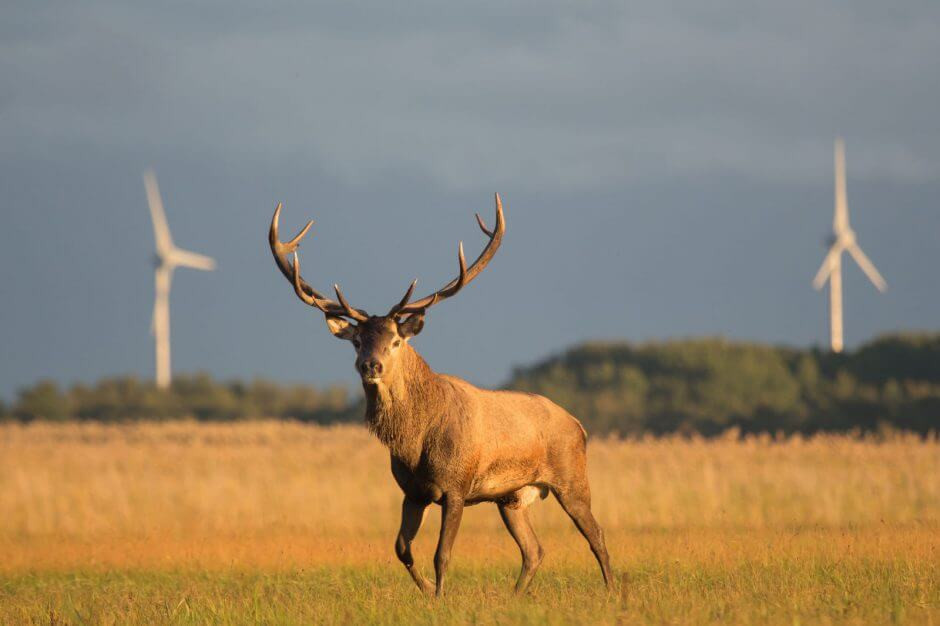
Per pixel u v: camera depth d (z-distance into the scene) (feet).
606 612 114.11
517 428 147.64
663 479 303.27
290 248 152.15
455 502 142.31
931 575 137.59
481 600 127.34
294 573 173.68
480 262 153.17
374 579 165.17
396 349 139.64
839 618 109.60
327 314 142.92
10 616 131.75
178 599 143.33
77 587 168.55
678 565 161.27
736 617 109.40
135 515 270.26
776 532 204.85
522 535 154.20
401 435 141.28
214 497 288.10
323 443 488.44
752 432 630.74
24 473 332.60
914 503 276.00
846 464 347.77
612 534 225.97
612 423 654.53
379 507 286.25
